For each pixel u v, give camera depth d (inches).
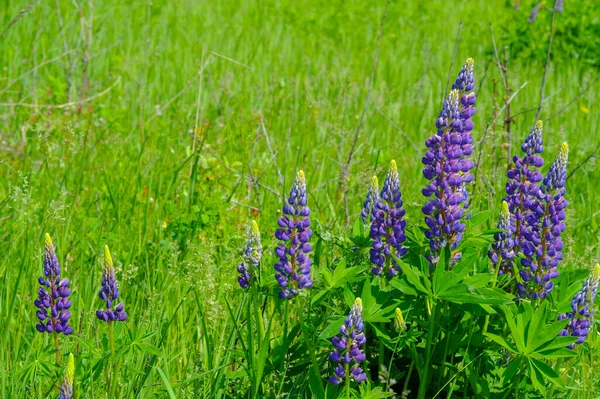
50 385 186.1
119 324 173.3
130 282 242.2
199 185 307.0
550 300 187.0
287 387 179.0
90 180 315.6
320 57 526.6
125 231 277.1
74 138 341.4
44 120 355.9
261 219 282.8
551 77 497.4
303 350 178.2
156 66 474.0
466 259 166.2
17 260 247.0
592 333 184.1
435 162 169.6
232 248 255.3
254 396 169.8
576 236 298.5
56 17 561.3
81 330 205.9
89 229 269.6
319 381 165.6
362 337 156.8
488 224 199.5
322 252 219.0
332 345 170.2
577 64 534.3
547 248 177.0
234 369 197.5
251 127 374.6
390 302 172.7
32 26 534.3
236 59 509.0
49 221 257.8
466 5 770.2
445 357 174.7
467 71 171.5
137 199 299.6
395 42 609.3
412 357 171.5
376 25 660.7
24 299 222.1
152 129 376.5
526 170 184.4
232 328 196.2
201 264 225.5
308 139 377.1
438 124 168.7
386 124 411.5
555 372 162.4
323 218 279.1
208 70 464.8
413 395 184.9
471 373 174.1
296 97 436.5
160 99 432.5
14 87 422.3
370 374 177.8
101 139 354.6
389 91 472.1
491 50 546.3
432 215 171.9
